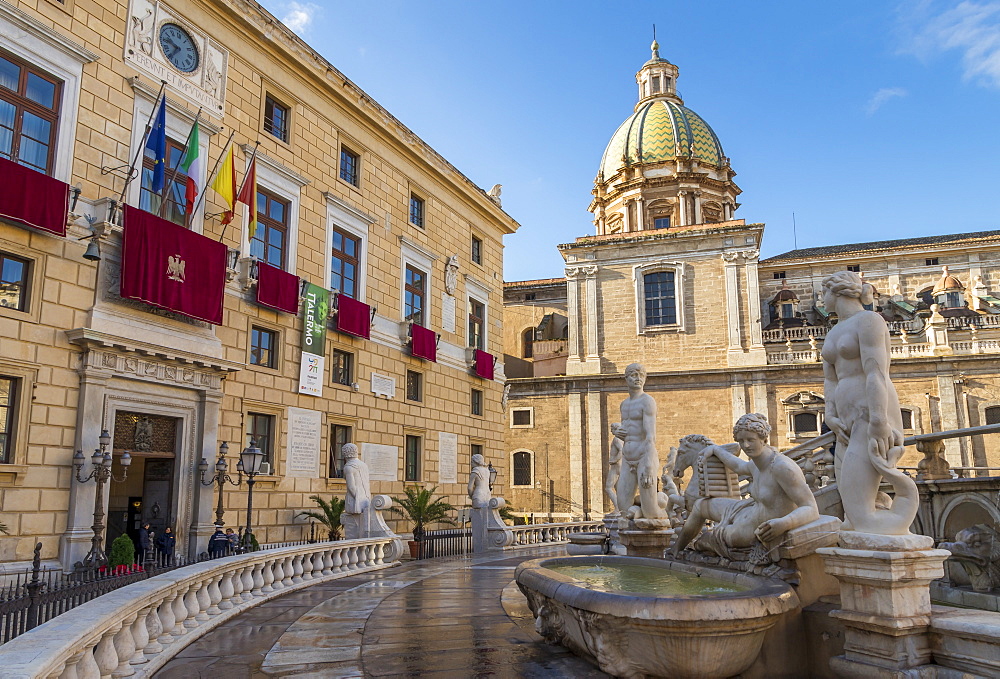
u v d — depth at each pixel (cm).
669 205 5738
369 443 2648
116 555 1538
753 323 4716
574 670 640
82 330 1628
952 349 4378
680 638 534
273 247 2331
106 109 1802
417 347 2941
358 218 2720
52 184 1602
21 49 1614
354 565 1666
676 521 1365
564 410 4906
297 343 2336
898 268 5288
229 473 2030
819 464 1471
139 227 1766
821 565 664
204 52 2105
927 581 535
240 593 1143
